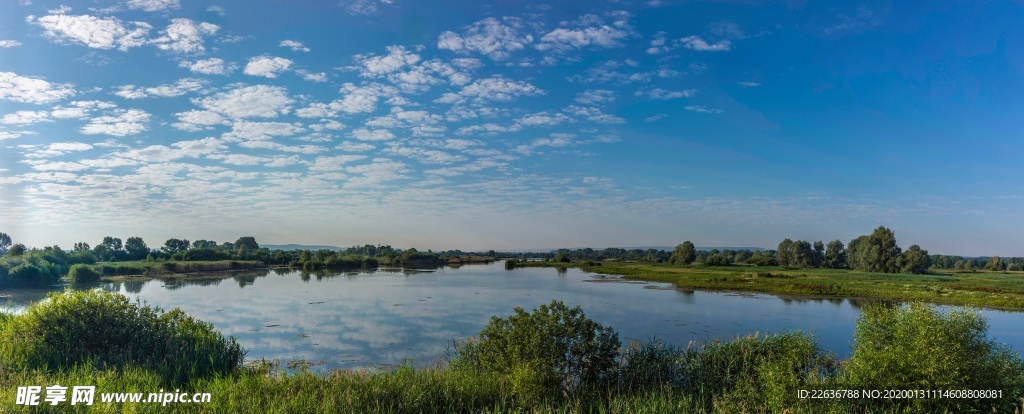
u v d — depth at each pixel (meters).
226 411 8.66
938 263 152.88
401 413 9.30
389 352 20.50
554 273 83.94
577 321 12.05
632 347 13.52
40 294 43.00
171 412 8.54
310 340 22.84
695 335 25.30
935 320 8.95
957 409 8.44
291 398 9.24
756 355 12.23
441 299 39.50
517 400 10.12
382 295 42.41
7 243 90.81
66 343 12.24
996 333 28.91
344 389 9.99
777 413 9.07
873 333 9.71
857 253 107.25
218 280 59.66
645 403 10.09
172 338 13.48
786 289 52.25
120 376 10.66
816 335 26.05
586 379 11.80
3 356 10.92
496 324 12.84
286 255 101.38
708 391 11.34
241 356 14.97
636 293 47.69
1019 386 8.78
